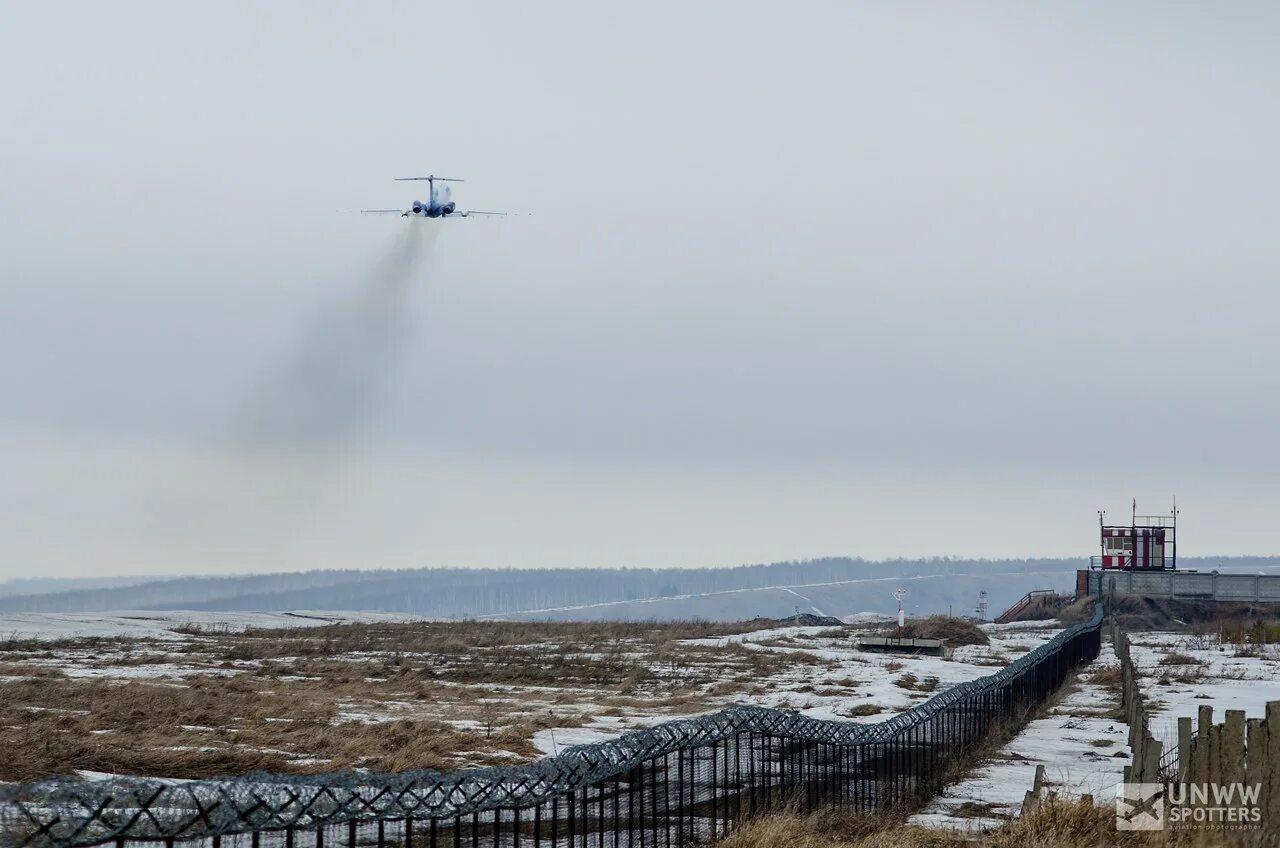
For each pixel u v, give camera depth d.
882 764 68.00
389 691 114.19
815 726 55.38
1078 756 83.19
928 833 53.25
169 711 84.06
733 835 45.81
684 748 45.00
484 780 36.03
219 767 62.41
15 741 64.44
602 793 39.84
